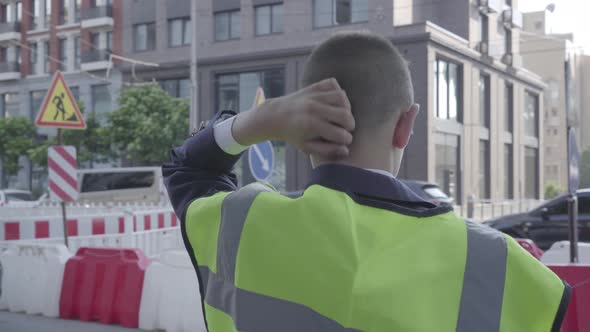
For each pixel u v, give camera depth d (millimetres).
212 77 35906
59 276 7473
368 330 1104
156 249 12219
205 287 1362
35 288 7633
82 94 41375
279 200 1271
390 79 1236
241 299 1242
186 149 1541
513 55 41500
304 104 1184
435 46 31828
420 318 1092
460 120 35219
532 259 1144
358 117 1231
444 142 33750
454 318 1100
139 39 38906
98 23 39562
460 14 36156
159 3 37750
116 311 7066
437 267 1127
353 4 32344
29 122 40375
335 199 1208
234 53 35312
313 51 1317
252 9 34750
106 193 28531
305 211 1221
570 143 7105
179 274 6633
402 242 1151
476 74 36781
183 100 33594
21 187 44812
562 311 1106
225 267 1299
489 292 1113
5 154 40094
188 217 1412
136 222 11906
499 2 38750
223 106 35875
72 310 7355
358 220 1178
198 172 1523
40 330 6797
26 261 7766
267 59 34219
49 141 37125
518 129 43688
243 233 1271
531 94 46969
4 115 45812
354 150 1246
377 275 1124
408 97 1264
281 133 1250
